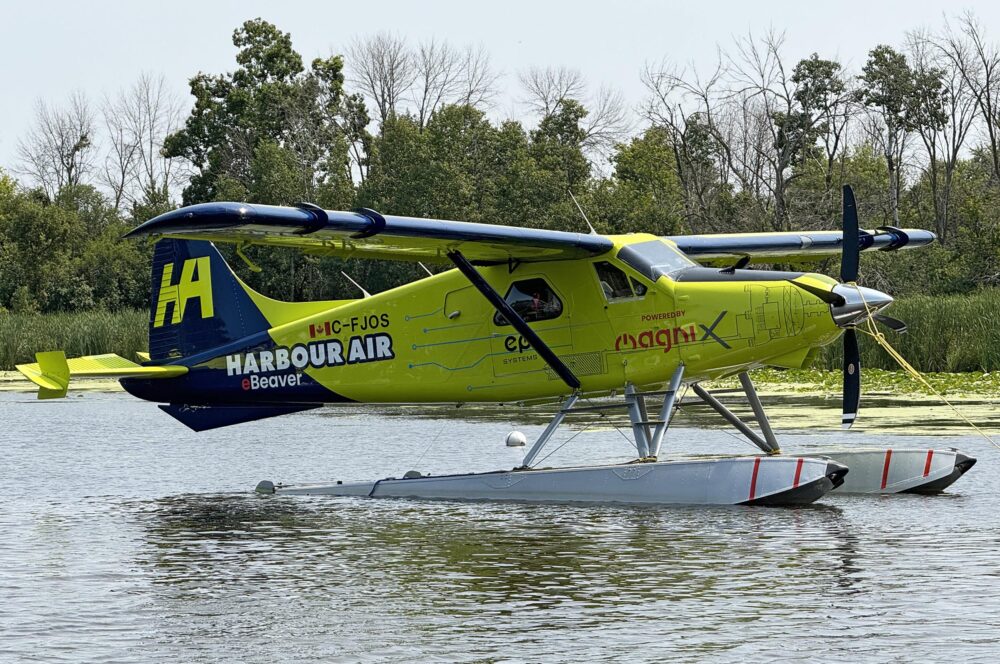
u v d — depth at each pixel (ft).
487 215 346.95
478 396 92.43
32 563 67.97
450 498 90.79
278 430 150.10
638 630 51.08
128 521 82.74
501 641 49.90
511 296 90.53
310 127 433.48
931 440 116.16
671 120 361.10
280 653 48.98
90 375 95.76
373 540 73.41
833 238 108.58
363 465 112.98
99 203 567.18
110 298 416.26
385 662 47.47
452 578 61.87
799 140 350.64
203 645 50.37
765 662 46.39
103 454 125.80
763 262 111.45
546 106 442.91
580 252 87.40
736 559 64.75
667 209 351.87
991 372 184.14
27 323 278.87
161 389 102.42
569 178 382.63
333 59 460.55
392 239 81.87
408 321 94.22
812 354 87.10
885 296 82.89
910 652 47.21
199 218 74.23
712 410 158.51
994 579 58.90
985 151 412.98
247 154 448.24
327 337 96.94
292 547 71.77
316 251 88.48
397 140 372.17
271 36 466.29
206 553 70.44
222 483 102.94
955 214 385.50
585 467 88.02
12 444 136.15
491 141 384.27
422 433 142.31
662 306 86.48
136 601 58.23
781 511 80.64
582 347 88.69
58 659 48.65
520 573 62.59
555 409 173.27
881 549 66.59
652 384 87.92
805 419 140.67
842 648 47.88
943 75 370.32
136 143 586.45
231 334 100.99
